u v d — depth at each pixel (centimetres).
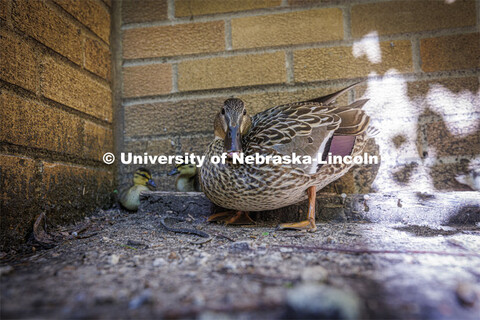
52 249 35
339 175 44
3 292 22
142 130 58
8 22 35
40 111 40
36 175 39
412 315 18
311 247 32
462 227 42
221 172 41
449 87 52
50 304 20
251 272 25
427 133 52
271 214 49
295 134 41
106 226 45
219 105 57
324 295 18
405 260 28
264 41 56
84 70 50
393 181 52
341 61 54
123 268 27
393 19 54
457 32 52
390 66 54
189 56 57
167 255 31
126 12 58
